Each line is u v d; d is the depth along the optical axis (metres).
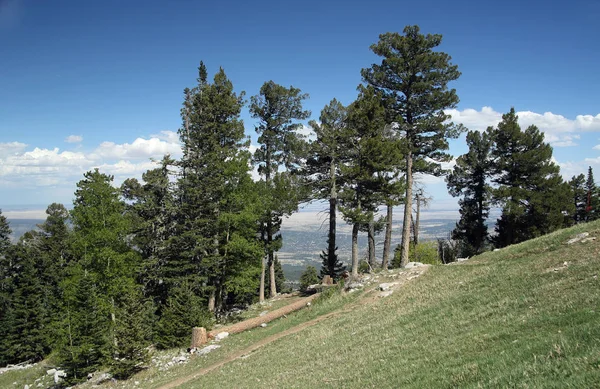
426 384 8.98
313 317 25.52
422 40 30.84
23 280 48.72
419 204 42.44
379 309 21.27
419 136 32.56
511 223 40.84
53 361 35.62
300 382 13.40
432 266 27.39
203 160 33.47
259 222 37.03
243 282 31.94
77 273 28.81
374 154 27.48
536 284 15.05
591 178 52.12
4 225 57.78
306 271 64.12
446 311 16.03
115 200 29.94
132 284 30.47
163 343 27.58
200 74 38.50
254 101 37.16
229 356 22.55
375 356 13.48
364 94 29.59
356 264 29.73
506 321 11.95
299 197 34.19
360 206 29.80
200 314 28.33
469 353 10.28
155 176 36.88
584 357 7.21
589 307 10.46
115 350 24.61
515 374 7.56
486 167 42.41
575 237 20.61
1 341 46.53
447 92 31.28
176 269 33.12
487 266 21.89
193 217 34.31
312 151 32.41
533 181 40.34
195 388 17.72
